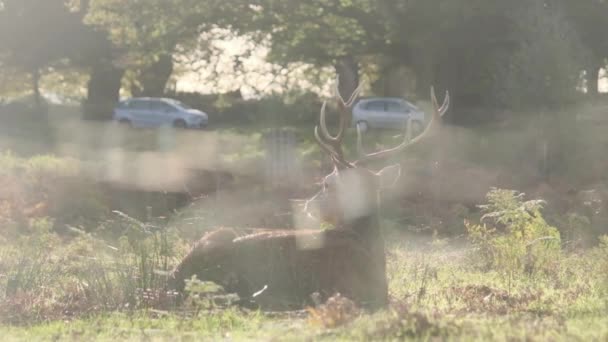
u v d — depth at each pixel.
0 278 13.62
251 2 47.56
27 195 25.47
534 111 35.75
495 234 18.48
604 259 15.04
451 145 36.53
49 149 46.41
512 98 36.22
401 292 12.45
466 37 43.12
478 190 26.30
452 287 12.66
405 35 44.41
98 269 13.11
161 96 68.56
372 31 47.41
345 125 11.91
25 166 30.02
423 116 46.47
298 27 47.56
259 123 51.28
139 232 17.23
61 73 71.50
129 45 56.97
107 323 10.52
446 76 45.03
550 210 23.89
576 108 35.59
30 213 24.05
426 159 31.55
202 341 9.13
